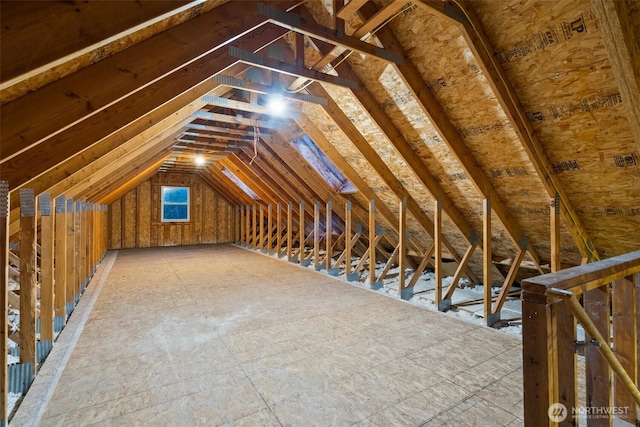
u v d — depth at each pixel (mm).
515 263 3418
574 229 2785
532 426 924
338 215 5980
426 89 2504
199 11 1556
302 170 5152
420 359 2398
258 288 4543
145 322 3164
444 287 4891
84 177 2930
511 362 2359
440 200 3568
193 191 9828
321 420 1701
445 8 1788
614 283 1263
